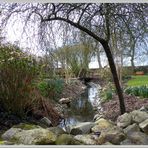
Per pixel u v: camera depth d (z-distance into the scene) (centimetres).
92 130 354
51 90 743
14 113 438
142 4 464
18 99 439
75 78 1483
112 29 504
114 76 520
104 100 794
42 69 582
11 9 461
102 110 669
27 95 451
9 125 409
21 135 322
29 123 442
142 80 1234
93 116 618
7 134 338
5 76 435
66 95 923
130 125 342
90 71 1692
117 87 524
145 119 354
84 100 925
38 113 498
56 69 1111
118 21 484
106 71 1380
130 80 1266
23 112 450
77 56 1352
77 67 1528
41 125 458
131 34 493
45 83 732
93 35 488
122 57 797
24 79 445
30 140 309
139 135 323
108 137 315
